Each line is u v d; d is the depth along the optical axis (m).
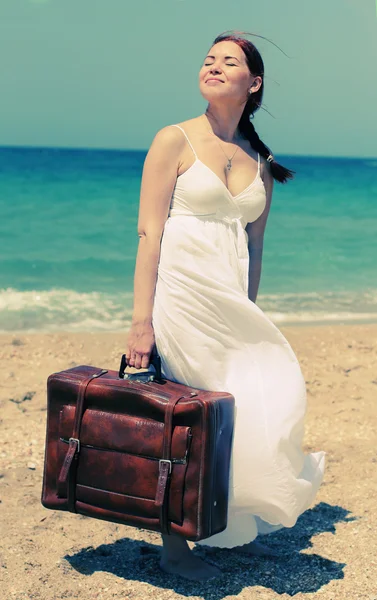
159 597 3.13
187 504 2.88
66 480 3.05
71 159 53.88
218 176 3.19
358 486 4.45
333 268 14.74
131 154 64.38
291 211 26.48
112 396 2.98
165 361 3.21
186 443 2.86
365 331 8.70
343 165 60.12
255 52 3.25
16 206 24.89
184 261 3.13
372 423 5.59
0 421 5.46
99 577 3.29
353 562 3.49
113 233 19.58
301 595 3.17
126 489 2.96
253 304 3.17
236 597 3.13
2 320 9.45
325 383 6.55
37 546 3.60
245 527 3.27
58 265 14.30
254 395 3.13
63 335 8.23
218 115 3.26
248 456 3.07
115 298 11.08
